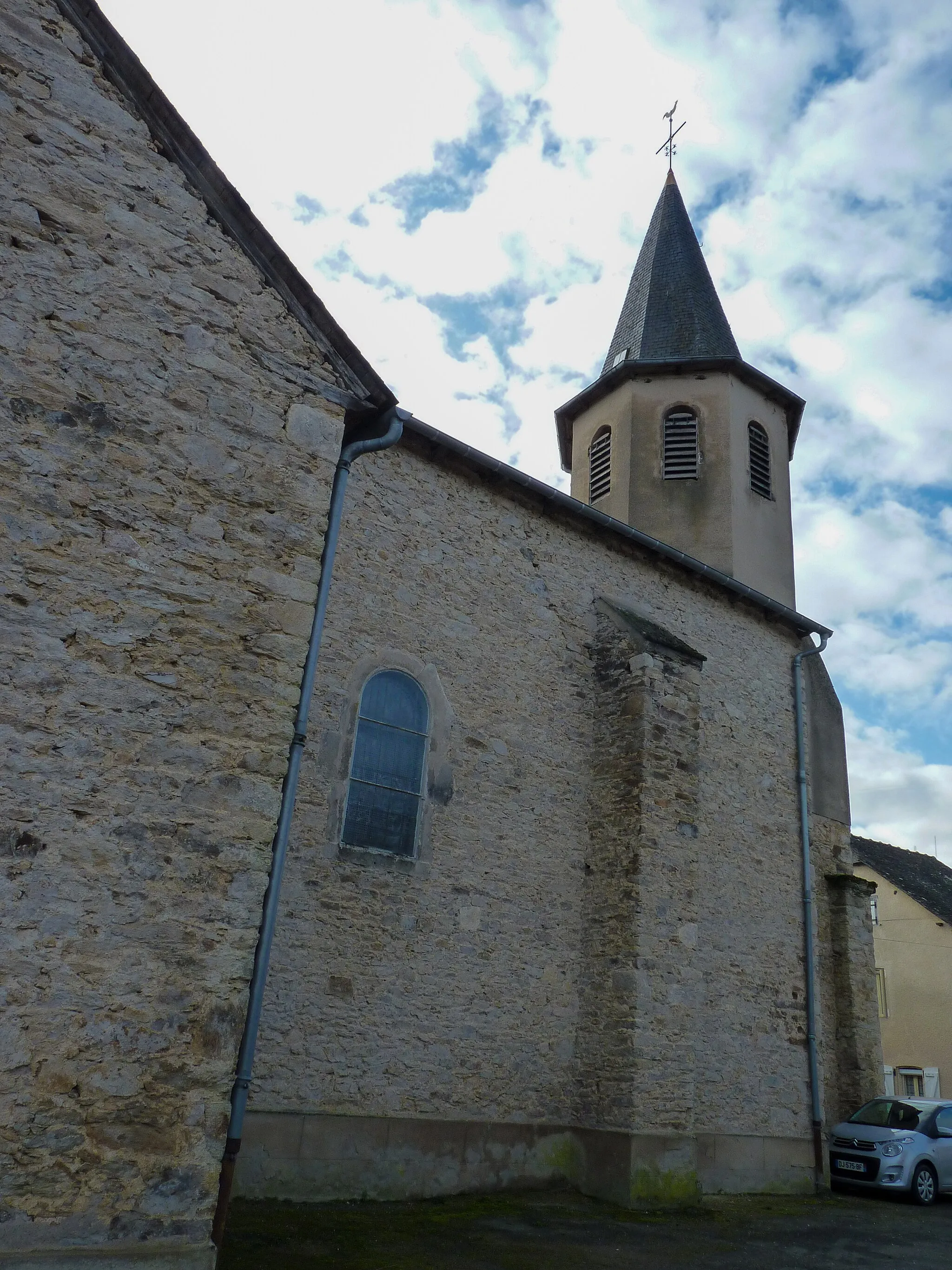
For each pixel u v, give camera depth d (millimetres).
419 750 8781
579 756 9922
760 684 12398
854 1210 9773
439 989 8234
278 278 5270
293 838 7715
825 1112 11438
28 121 4645
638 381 15336
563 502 10359
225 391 4902
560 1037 8945
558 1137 8664
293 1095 7219
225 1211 4301
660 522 14219
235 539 4715
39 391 4344
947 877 27453
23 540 4141
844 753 13602
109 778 4082
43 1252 3490
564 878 9414
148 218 4879
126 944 3939
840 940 12250
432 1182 7754
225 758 4383
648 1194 8242
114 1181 3689
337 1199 7207
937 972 23375
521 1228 7094
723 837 11141
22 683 3988
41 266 4496
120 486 4449
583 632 10453
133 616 4324
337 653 8398
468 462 9750
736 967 10773
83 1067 3740
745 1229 8031
